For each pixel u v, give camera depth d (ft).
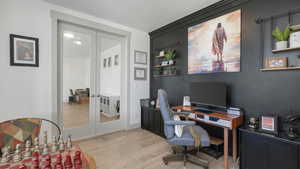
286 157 4.60
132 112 11.44
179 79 9.95
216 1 7.38
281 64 5.40
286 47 5.27
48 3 7.67
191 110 7.70
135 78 11.56
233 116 6.32
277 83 5.78
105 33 10.20
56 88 7.98
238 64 6.89
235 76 7.06
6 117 6.63
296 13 5.32
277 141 4.79
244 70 6.72
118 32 10.43
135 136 9.76
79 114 9.18
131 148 7.90
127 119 11.13
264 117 5.47
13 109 6.81
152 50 12.25
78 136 9.09
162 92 6.38
